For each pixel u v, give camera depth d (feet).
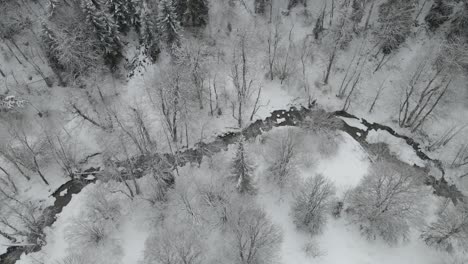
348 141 183.42
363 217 157.58
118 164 177.88
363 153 180.24
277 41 187.62
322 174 165.99
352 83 195.62
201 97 183.83
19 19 188.24
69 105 180.96
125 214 163.63
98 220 160.86
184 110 176.76
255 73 196.24
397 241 155.63
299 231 158.20
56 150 170.71
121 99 185.06
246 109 192.34
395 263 153.89
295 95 196.34
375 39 198.08
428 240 155.33
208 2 200.03
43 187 175.01
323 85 196.03
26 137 173.68
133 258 155.22
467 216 147.54
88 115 181.88
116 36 176.76
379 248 156.04
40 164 175.94
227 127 188.85
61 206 171.12
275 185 166.30
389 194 147.02
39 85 185.47
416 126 182.50
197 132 186.70
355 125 189.98
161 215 161.27
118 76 188.55
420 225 156.76
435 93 169.99
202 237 154.92
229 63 193.57
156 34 181.27
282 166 162.40
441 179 176.65
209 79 177.68
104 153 176.65
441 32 190.39
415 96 186.29
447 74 172.45
